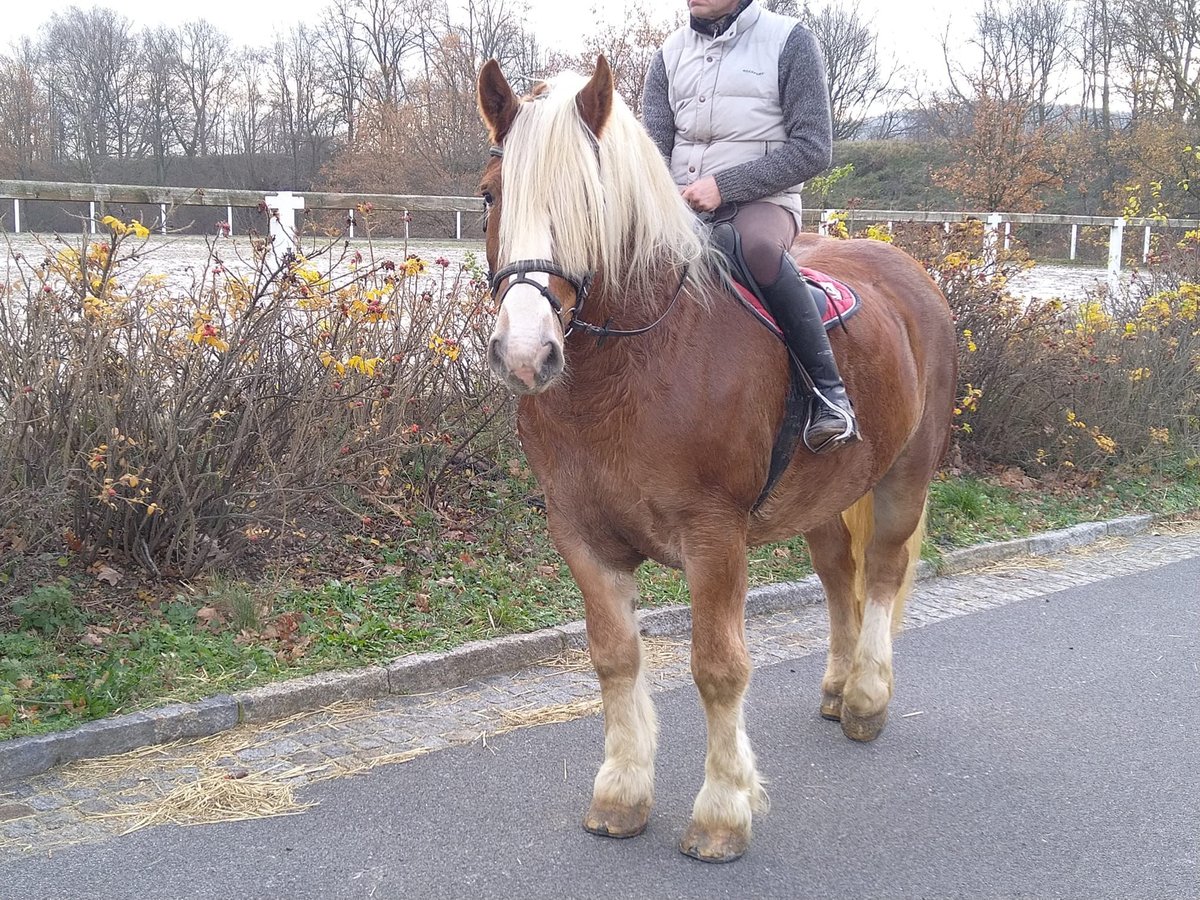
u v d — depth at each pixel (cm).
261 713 408
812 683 471
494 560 564
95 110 3472
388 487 579
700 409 296
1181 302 959
